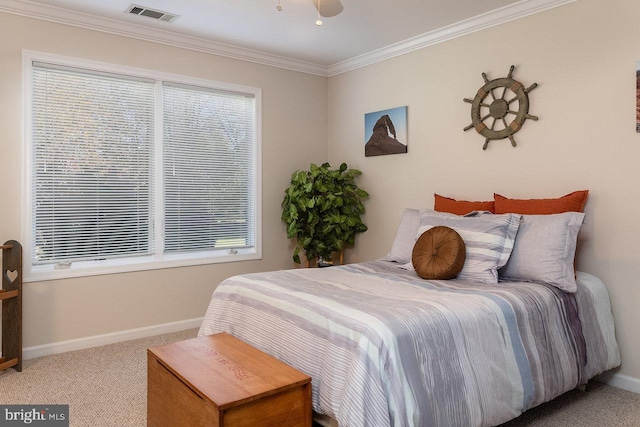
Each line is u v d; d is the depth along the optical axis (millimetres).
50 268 3471
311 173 4500
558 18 3098
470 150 3648
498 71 3443
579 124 3004
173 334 3924
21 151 3301
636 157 2750
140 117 3852
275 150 4609
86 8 3377
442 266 2791
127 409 2545
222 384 1824
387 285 2611
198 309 4160
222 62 4250
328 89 4945
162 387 2098
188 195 4133
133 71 3764
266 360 2104
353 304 2135
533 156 3252
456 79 3730
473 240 2877
